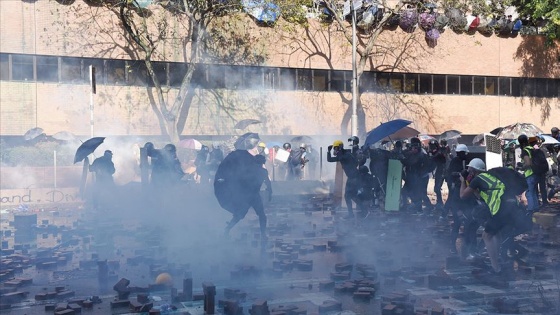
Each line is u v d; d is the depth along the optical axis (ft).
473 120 117.80
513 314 21.52
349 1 100.78
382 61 110.83
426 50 113.70
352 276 27.58
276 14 99.40
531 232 41.24
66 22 90.68
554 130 60.08
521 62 120.98
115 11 92.99
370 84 110.63
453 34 115.75
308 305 22.88
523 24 122.42
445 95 115.75
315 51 105.70
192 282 25.50
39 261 30.53
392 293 23.13
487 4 117.70
